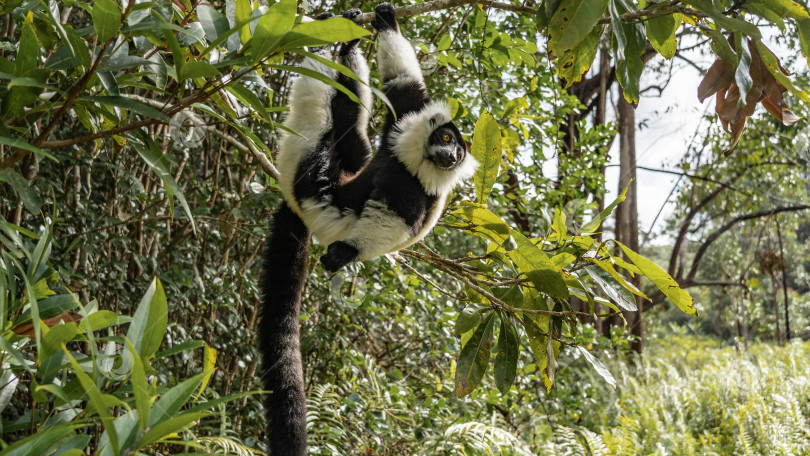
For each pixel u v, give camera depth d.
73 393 1.81
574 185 7.31
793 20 2.56
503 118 4.39
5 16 3.64
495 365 2.85
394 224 2.96
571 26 2.20
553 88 6.12
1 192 3.70
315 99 3.20
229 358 5.29
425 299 5.80
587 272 2.72
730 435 7.88
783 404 8.12
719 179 15.30
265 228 4.74
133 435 1.49
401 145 3.09
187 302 4.73
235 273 5.01
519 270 2.86
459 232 7.07
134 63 1.86
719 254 19.83
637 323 11.84
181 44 2.09
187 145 3.69
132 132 1.99
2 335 1.81
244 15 1.89
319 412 5.04
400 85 3.55
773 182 15.69
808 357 12.57
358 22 3.44
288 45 1.74
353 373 5.87
